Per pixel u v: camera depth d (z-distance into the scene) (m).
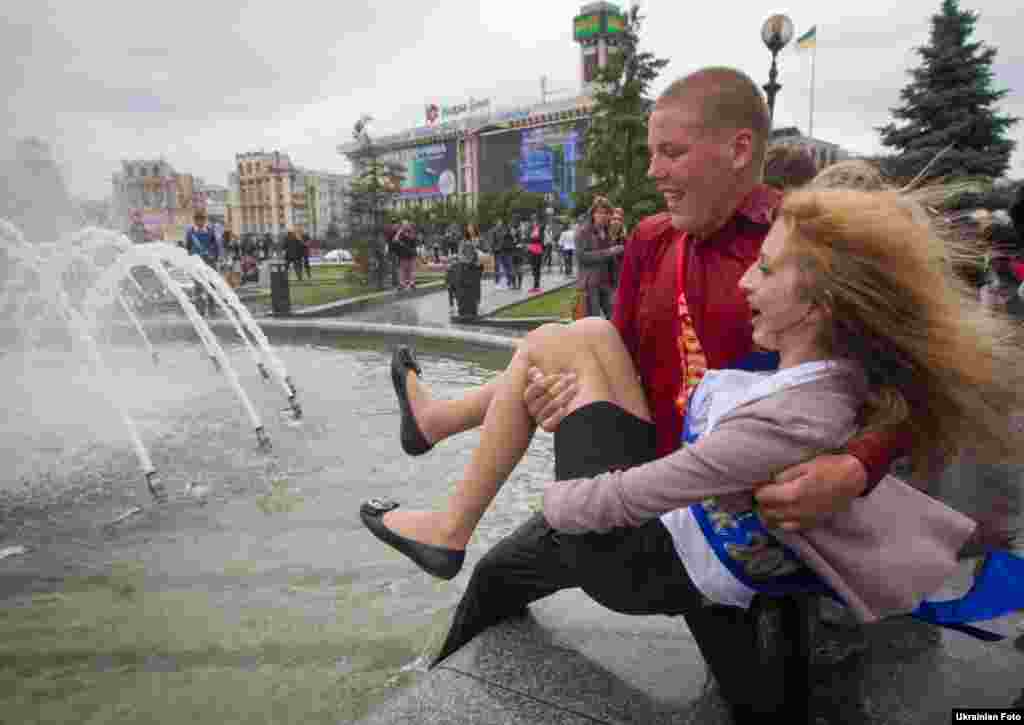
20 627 2.22
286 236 21.39
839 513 1.13
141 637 2.16
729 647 1.34
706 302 1.44
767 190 1.45
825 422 1.06
